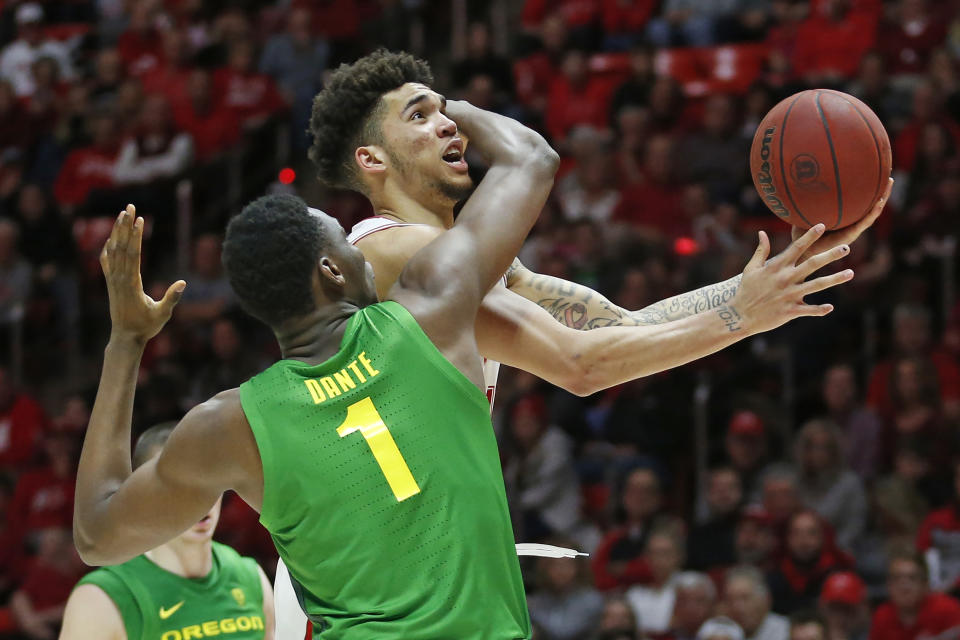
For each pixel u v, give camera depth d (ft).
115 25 92.58
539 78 81.41
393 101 20.80
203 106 81.76
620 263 65.77
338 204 74.54
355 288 17.44
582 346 20.10
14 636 58.29
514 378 62.39
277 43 84.28
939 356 60.75
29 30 92.02
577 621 50.08
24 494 66.18
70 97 86.17
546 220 70.59
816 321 62.39
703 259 64.03
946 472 54.80
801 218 19.86
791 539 50.08
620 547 53.88
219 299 72.64
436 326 16.81
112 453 17.54
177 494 16.72
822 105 19.52
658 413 59.57
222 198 80.02
